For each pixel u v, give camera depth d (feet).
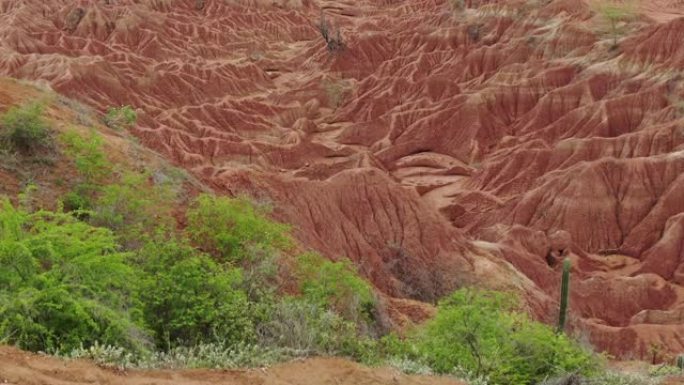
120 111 93.40
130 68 259.39
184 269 41.75
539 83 240.12
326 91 274.57
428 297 104.99
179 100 244.42
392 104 257.14
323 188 112.98
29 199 51.37
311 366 34.65
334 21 412.77
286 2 437.99
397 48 308.40
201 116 223.51
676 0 305.73
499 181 196.24
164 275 41.19
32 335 30.63
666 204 165.17
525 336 46.52
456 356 43.19
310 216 105.81
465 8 311.68
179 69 262.47
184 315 39.47
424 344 45.55
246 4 416.46
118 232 51.78
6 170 55.11
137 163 68.95
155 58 303.07
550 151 196.13
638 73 225.35
